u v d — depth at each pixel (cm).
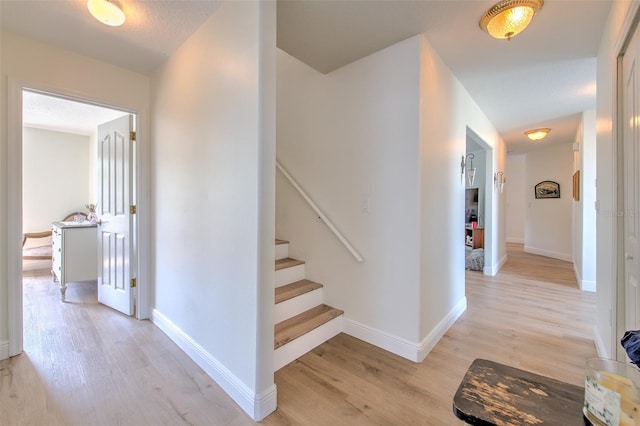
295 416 157
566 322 280
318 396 173
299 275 282
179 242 231
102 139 322
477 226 558
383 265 229
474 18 190
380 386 182
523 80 285
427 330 226
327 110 265
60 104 379
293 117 296
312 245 280
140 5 179
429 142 224
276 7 177
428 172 224
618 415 67
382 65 227
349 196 250
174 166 237
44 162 507
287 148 301
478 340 243
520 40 216
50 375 191
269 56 158
